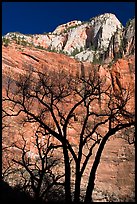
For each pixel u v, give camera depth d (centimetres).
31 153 3353
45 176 1927
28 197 1528
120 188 3272
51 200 1571
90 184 1297
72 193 2066
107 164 4078
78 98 4269
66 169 1318
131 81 6575
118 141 4675
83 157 4109
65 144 1378
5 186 1616
